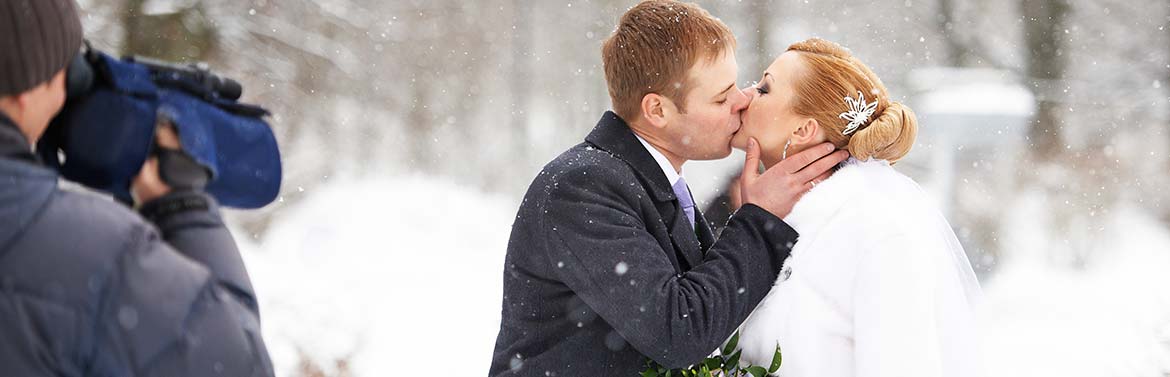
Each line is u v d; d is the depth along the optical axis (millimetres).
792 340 6336
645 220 6379
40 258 3729
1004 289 23094
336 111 42000
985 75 20344
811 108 6547
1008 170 30188
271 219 33531
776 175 6453
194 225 4293
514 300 6453
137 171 4230
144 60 4426
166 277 3914
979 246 26422
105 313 3779
